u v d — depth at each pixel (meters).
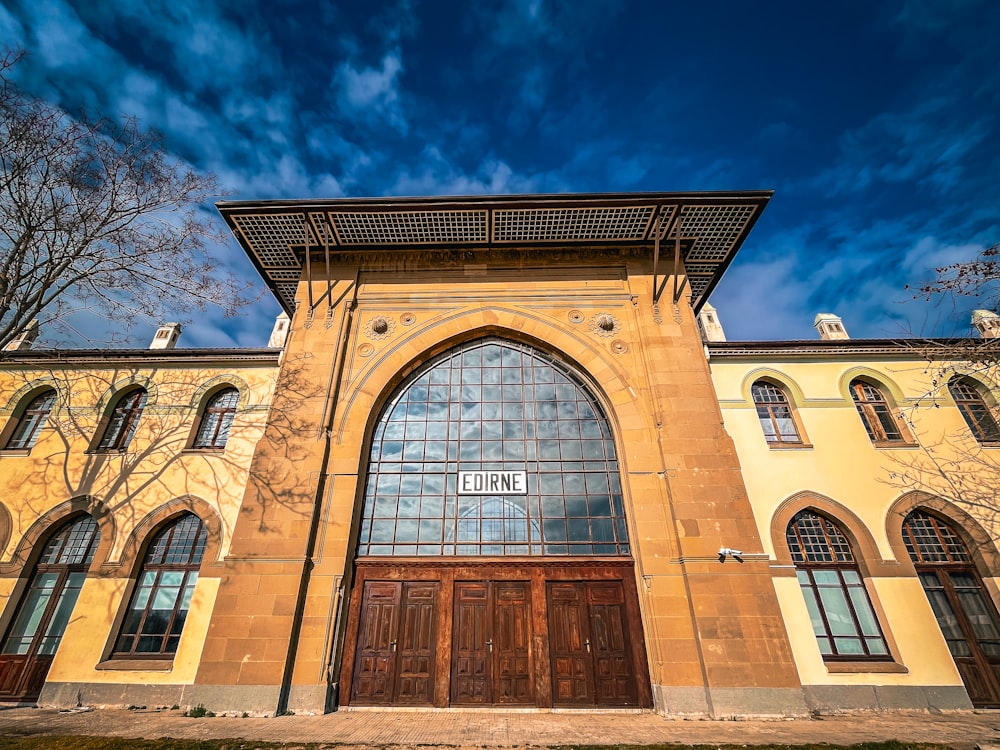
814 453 14.26
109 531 13.29
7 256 11.36
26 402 15.60
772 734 8.90
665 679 11.02
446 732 8.98
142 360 15.82
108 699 11.40
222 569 12.76
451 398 15.17
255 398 15.16
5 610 12.58
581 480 13.89
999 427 14.77
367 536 13.21
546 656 11.66
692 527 12.37
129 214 12.45
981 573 12.88
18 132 10.77
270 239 16.14
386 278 16.58
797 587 12.55
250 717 10.32
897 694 11.48
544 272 16.55
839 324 21.33
